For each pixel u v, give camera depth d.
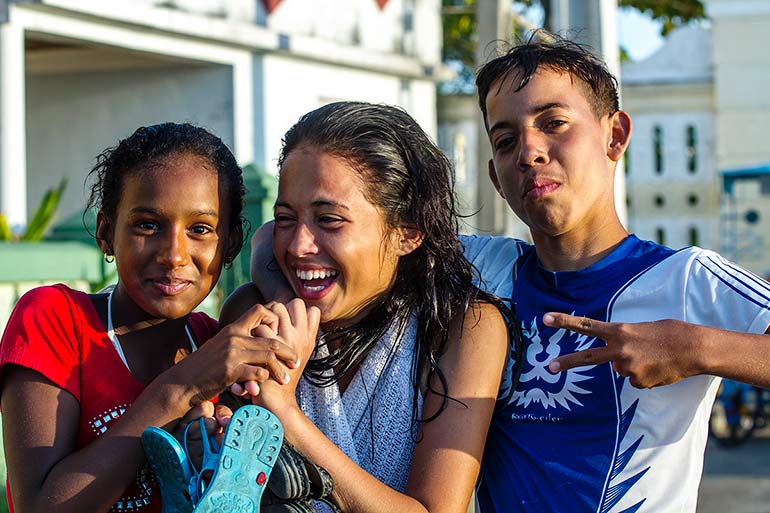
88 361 2.01
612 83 2.45
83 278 4.50
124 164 2.05
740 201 13.34
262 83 8.20
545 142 2.31
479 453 2.09
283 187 2.11
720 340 2.03
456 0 16.23
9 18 6.32
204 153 2.07
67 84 8.27
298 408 1.94
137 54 7.49
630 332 2.04
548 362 2.28
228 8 7.75
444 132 13.00
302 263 2.08
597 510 2.19
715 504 6.77
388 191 2.11
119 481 1.84
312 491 1.87
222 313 2.29
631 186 13.79
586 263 2.36
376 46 9.32
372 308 2.20
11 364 1.95
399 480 2.12
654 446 2.20
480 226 7.12
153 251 2.02
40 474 1.87
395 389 2.14
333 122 2.10
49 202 5.59
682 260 2.27
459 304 2.18
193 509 1.75
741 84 13.44
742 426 9.26
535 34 2.65
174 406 1.86
